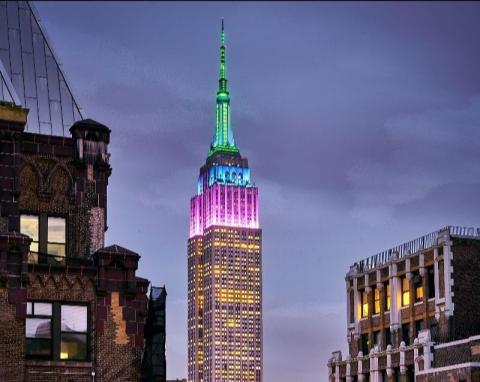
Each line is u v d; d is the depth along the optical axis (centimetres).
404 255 8575
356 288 9356
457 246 7950
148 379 4584
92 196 4766
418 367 7706
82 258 4662
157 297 4769
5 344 4222
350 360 9069
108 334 4450
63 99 4994
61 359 4372
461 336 7725
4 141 4559
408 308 8431
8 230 4475
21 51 4975
